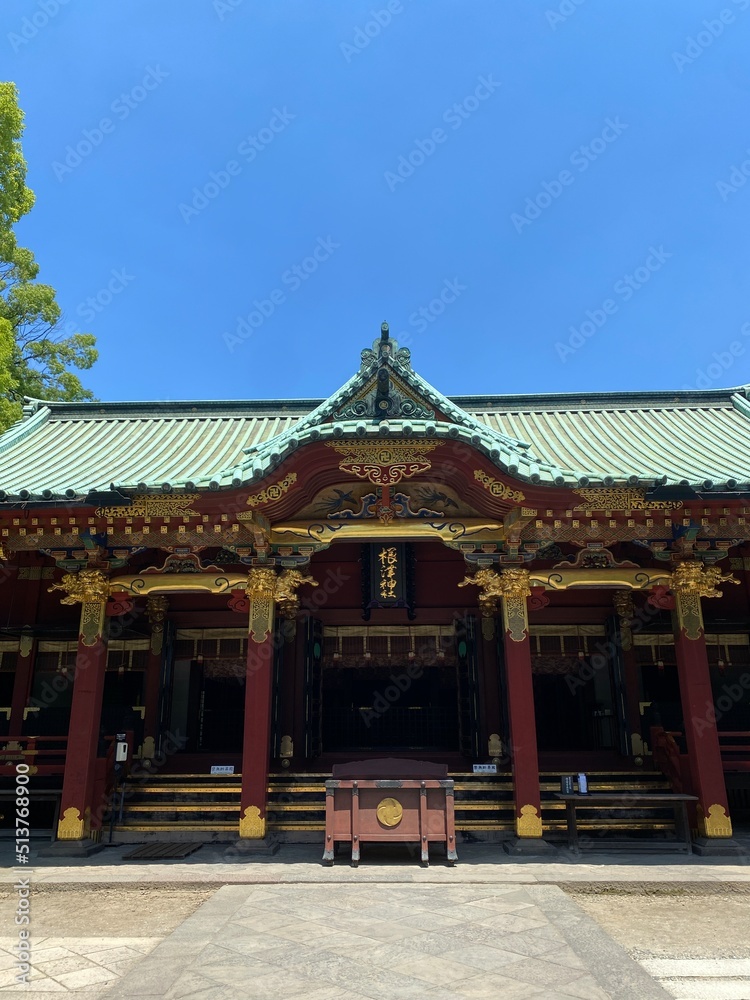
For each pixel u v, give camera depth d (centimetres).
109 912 862
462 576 1705
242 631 1764
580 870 1010
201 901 910
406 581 1480
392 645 1739
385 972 605
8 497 1190
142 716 1698
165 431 1911
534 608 1350
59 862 1121
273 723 1593
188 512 1246
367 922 756
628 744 1614
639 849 1176
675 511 1245
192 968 616
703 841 1167
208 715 1762
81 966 661
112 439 1825
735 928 781
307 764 1591
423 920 763
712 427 1820
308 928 736
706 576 1295
